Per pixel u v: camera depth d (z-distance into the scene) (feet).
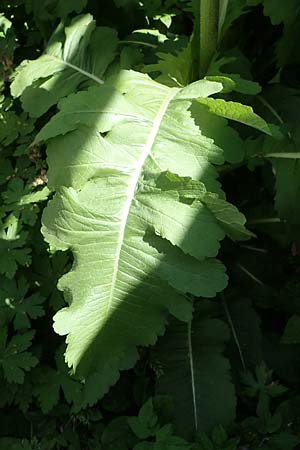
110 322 2.83
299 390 3.22
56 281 3.09
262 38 3.56
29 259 2.99
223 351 3.22
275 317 3.41
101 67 3.27
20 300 3.02
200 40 3.22
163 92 2.86
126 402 3.23
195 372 3.11
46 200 3.13
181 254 2.74
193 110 2.84
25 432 3.15
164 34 3.73
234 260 3.46
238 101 3.20
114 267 2.74
